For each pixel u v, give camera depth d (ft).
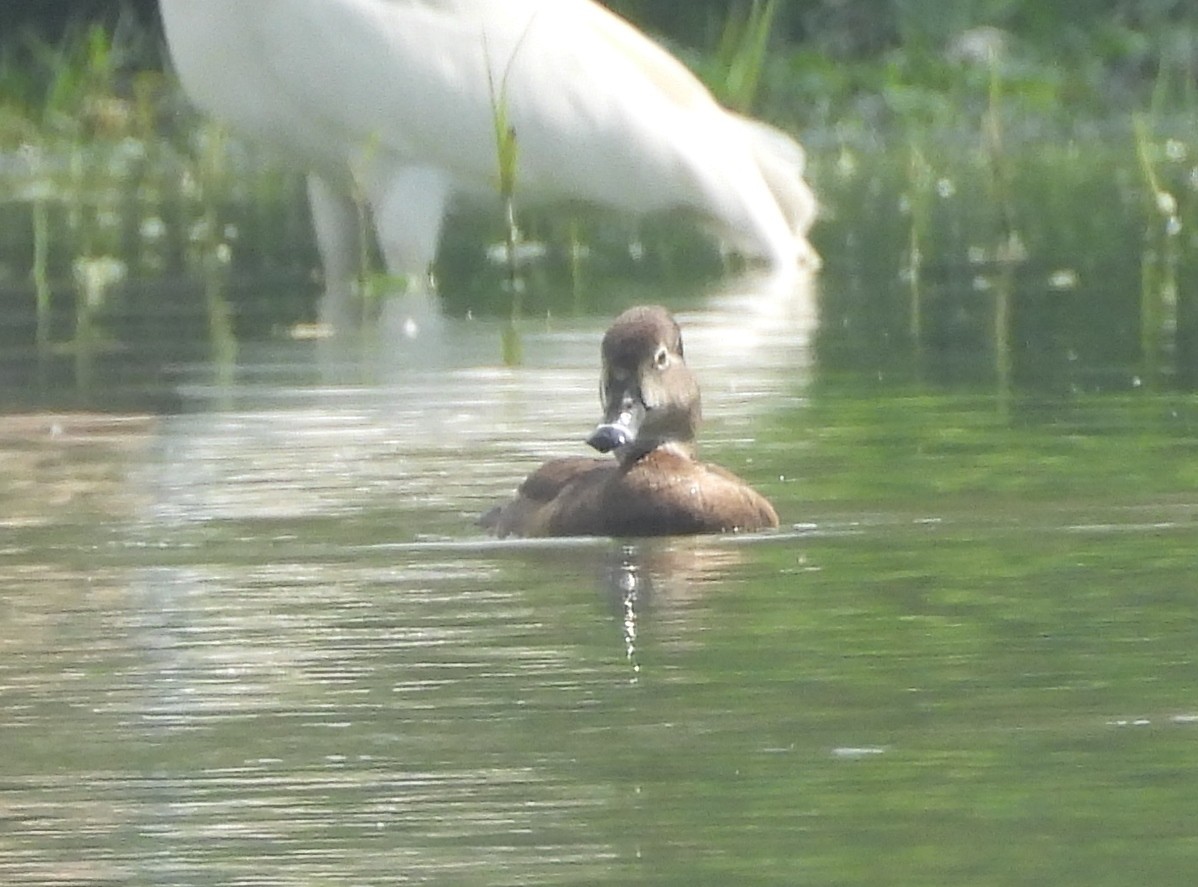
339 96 56.49
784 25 107.34
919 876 18.88
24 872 19.51
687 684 23.93
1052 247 62.54
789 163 62.44
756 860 19.30
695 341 47.75
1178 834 19.58
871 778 21.09
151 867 19.54
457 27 57.67
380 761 21.84
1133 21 108.37
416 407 40.63
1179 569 28.07
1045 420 37.88
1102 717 22.56
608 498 30.99
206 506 33.12
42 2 103.81
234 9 55.72
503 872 19.24
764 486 33.50
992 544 29.68
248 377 44.42
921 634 25.53
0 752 22.36
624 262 63.87
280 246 67.97
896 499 32.40
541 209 59.36
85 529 31.78
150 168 88.48
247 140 58.65
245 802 20.92
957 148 90.38
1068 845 19.42
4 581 28.91
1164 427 36.99
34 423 39.99
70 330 52.13
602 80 58.49
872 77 101.86
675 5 106.83
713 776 21.24
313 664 25.02
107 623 26.84
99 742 22.57
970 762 21.40
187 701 23.80
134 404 41.68
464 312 53.72
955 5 107.55
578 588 28.04
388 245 58.13
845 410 39.29
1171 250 60.90
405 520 32.07
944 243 64.23
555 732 22.54
